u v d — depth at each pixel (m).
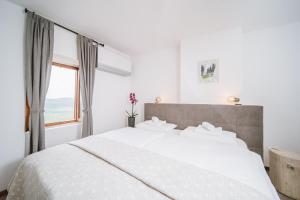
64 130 2.27
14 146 1.71
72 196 0.75
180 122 2.60
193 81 2.52
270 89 2.19
